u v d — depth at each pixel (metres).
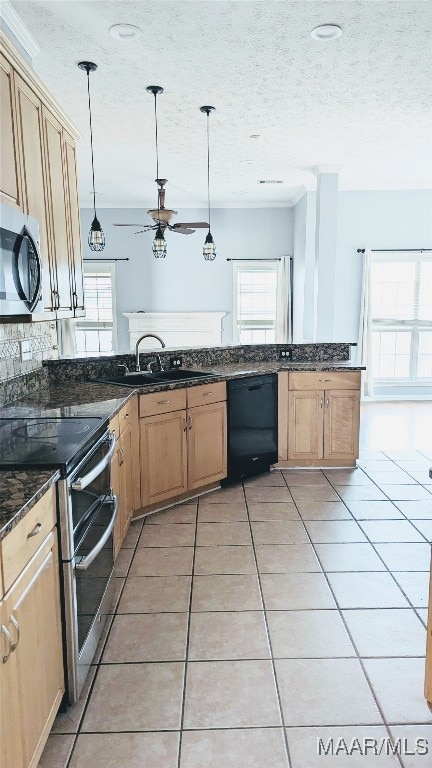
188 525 3.39
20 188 2.33
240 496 3.91
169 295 7.89
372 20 2.71
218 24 2.72
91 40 2.88
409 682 1.99
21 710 1.35
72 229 3.20
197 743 1.72
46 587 1.58
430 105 3.90
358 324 7.24
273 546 3.09
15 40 2.72
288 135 4.61
